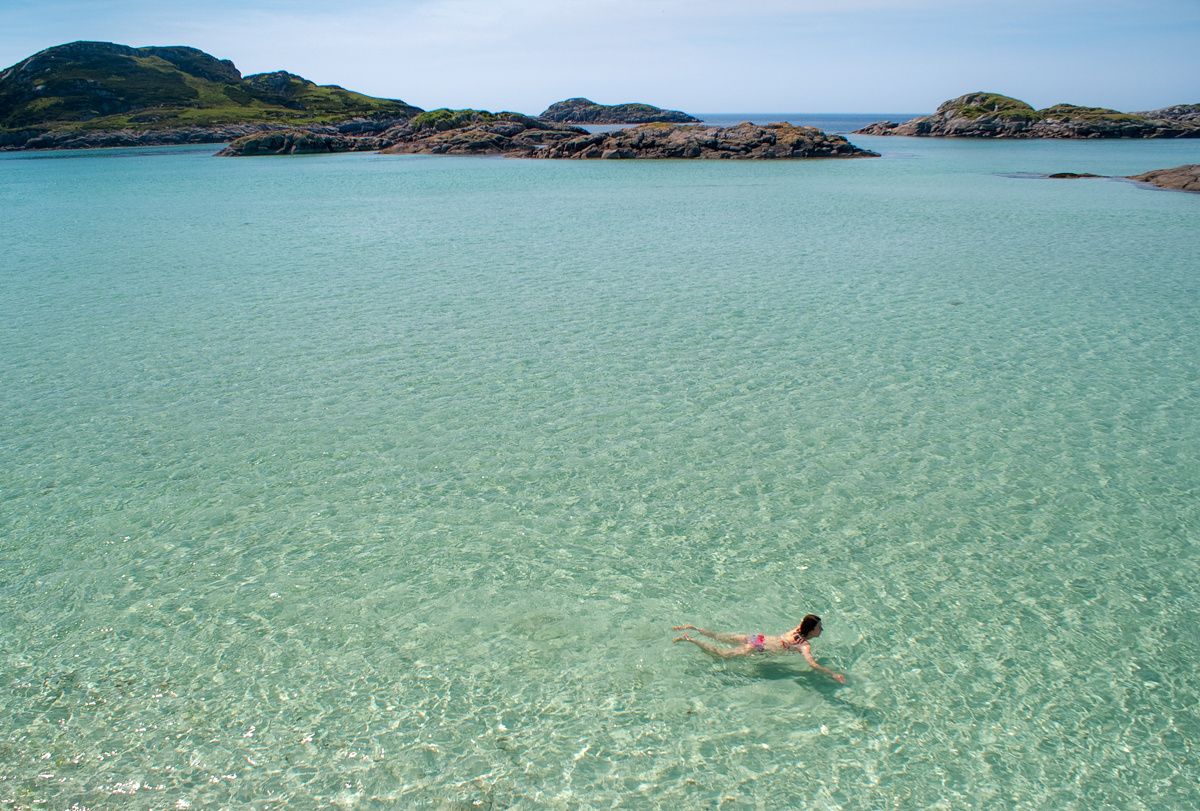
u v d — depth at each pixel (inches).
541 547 521.3
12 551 517.0
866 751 352.8
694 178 3476.9
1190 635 429.1
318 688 393.7
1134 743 356.8
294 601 465.7
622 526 546.9
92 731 365.1
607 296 1216.2
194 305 1174.3
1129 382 814.5
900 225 1955.0
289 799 327.9
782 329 1021.8
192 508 575.2
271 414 748.6
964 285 1269.7
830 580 482.6
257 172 4124.0
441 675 402.9
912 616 447.8
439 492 597.9
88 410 760.3
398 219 2181.3
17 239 1851.6
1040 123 6545.3
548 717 373.4
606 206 2456.9
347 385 826.2
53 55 7834.6
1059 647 421.1
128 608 458.3
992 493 588.7
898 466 632.4
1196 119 6515.8
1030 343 953.5
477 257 1567.4
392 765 345.7
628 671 404.2
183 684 396.2
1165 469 622.8
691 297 1205.1
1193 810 322.7
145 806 324.2
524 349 944.3
